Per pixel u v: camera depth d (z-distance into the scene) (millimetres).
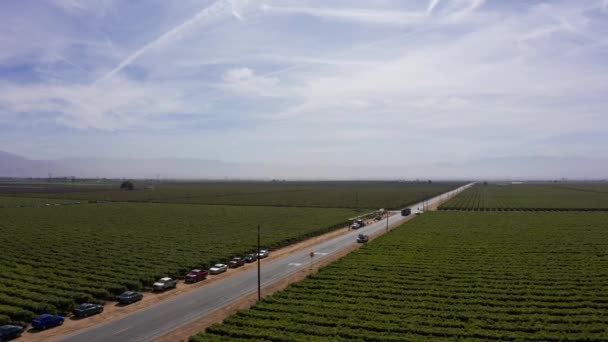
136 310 53094
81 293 56688
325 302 53156
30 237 99500
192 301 56344
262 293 59531
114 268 71438
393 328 44031
